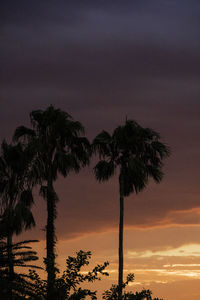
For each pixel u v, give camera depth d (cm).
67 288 1727
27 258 1802
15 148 3544
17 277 1741
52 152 3597
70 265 1738
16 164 3553
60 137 3612
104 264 1753
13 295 1709
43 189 3528
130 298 1811
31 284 1742
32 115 3647
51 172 3547
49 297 1722
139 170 3603
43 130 3616
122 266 3566
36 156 3534
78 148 3650
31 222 3500
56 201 3434
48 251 3300
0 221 1870
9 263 1788
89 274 1738
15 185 3534
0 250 1819
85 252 1748
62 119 3588
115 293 1838
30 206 3534
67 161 3550
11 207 3491
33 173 3538
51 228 3356
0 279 1730
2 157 3569
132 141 3662
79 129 3625
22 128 3647
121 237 3619
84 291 1712
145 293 1825
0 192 3534
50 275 1747
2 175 3562
